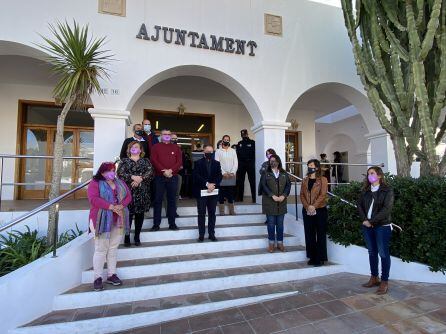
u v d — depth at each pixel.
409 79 4.63
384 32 4.93
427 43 4.17
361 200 4.07
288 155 10.77
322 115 11.97
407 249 4.16
